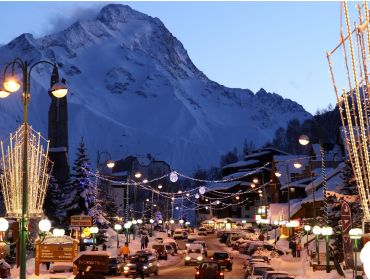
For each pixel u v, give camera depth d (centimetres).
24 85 2555
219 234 12012
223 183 16188
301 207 8556
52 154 11906
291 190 10644
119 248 6444
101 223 7569
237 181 15525
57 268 4094
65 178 11744
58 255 3825
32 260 4884
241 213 15375
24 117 2539
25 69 2567
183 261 6719
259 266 4016
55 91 2494
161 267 5928
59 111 13825
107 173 15038
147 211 15012
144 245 7912
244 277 4503
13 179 2900
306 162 11300
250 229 12025
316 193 8112
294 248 6309
